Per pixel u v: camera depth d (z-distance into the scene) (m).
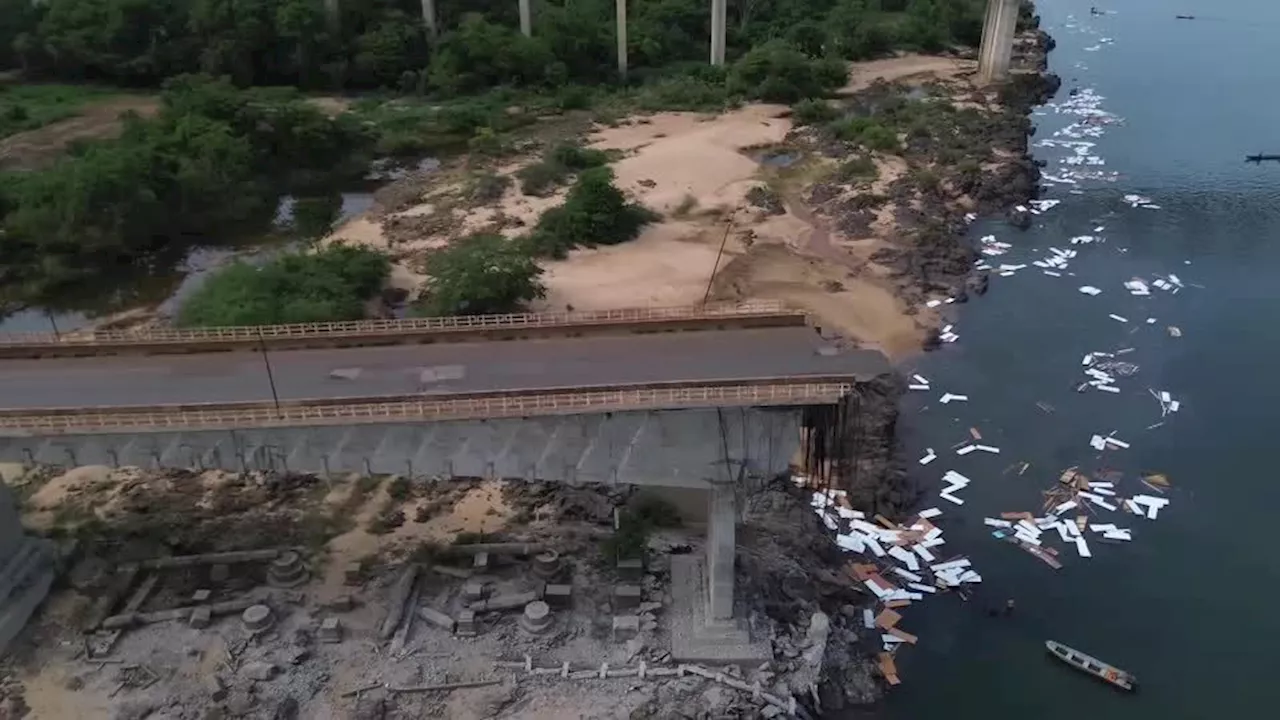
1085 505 50.66
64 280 74.38
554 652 39.66
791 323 41.56
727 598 39.62
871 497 50.09
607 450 37.16
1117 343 65.25
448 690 38.12
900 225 79.44
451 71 114.25
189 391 38.12
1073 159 97.56
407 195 86.88
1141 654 42.31
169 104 93.38
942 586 45.47
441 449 37.47
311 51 116.19
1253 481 52.34
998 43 116.81
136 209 76.94
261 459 37.78
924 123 100.75
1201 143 102.00
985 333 66.31
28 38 117.75
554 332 41.38
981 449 54.88
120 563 43.78
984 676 41.16
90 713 37.12
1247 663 41.97
